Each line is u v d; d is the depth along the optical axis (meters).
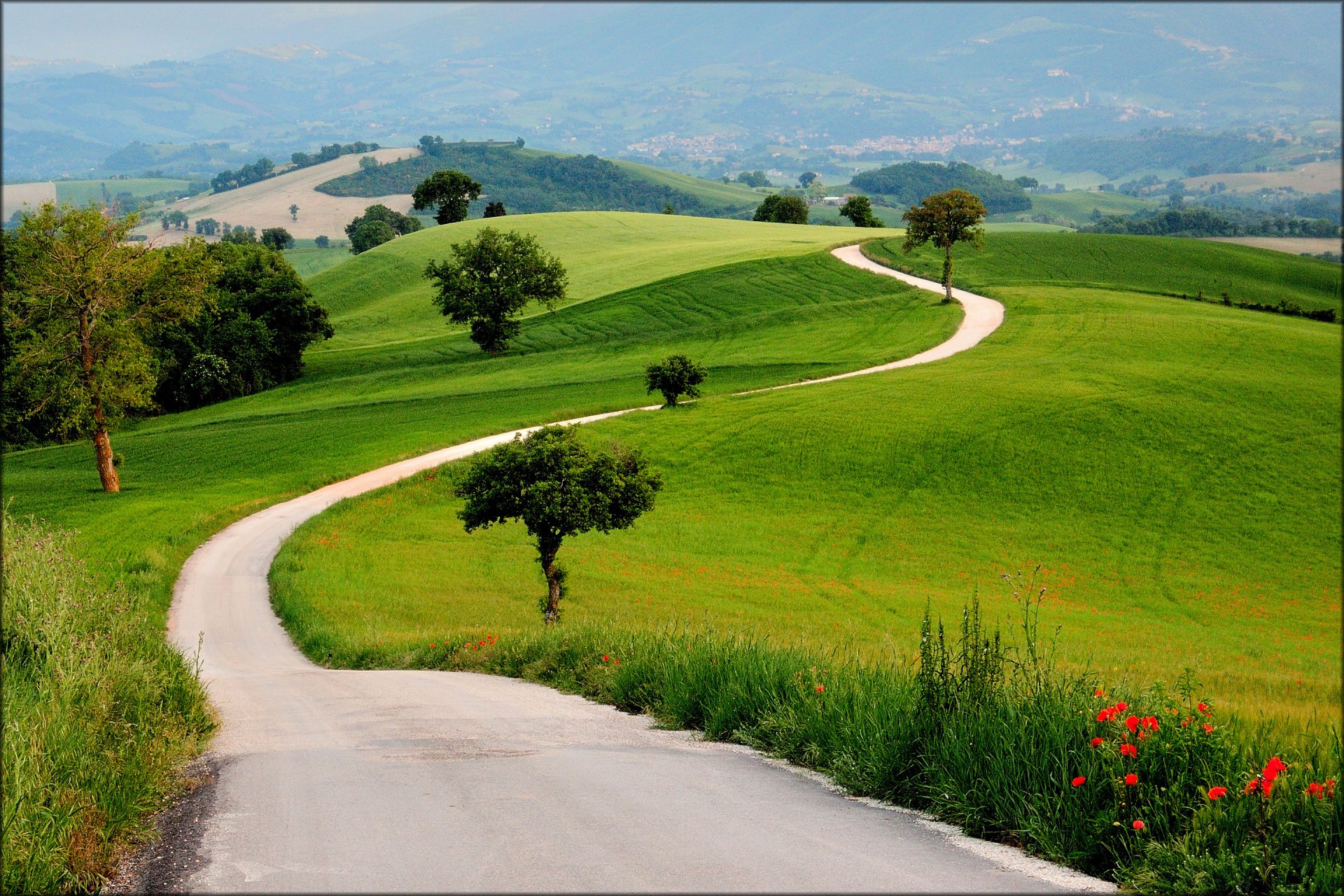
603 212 196.88
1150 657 30.94
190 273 50.69
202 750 9.31
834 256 127.75
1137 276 116.69
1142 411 65.69
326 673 19.42
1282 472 58.16
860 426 64.12
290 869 5.00
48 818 5.69
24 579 12.16
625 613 35.03
